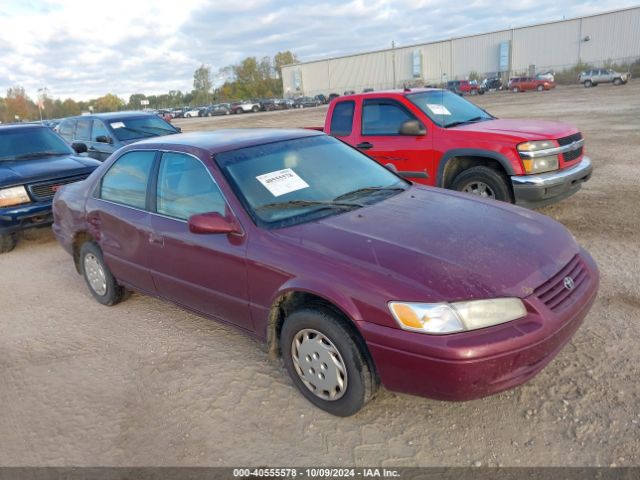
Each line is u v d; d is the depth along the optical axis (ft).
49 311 17.40
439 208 12.27
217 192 12.19
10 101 315.17
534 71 221.25
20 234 26.99
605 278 15.99
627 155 37.99
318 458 9.57
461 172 22.71
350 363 9.86
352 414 10.39
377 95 24.76
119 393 12.15
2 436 11.01
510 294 9.18
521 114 79.51
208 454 9.92
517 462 9.06
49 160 27.32
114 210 15.11
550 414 10.14
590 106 85.76
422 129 23.02
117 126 36.45
